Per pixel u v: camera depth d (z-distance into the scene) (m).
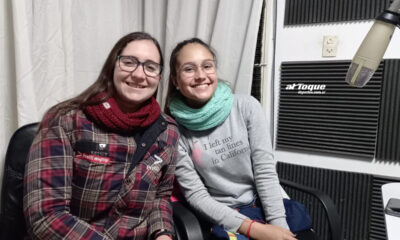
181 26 1.87
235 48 1.82
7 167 1.11
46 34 1.45
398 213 0.96
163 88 1.95
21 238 1.11
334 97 1.76
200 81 1.31
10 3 1.33
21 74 1.31
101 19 1.73
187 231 1.08
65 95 1.55
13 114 1.40
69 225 0.97
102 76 1.15
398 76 1.62
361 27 1.69
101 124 1.07
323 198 1.27
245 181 1.43
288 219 1.31
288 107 1.90
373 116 1.69
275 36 1.91
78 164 1.04
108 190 1.06
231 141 1.38
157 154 1.18
